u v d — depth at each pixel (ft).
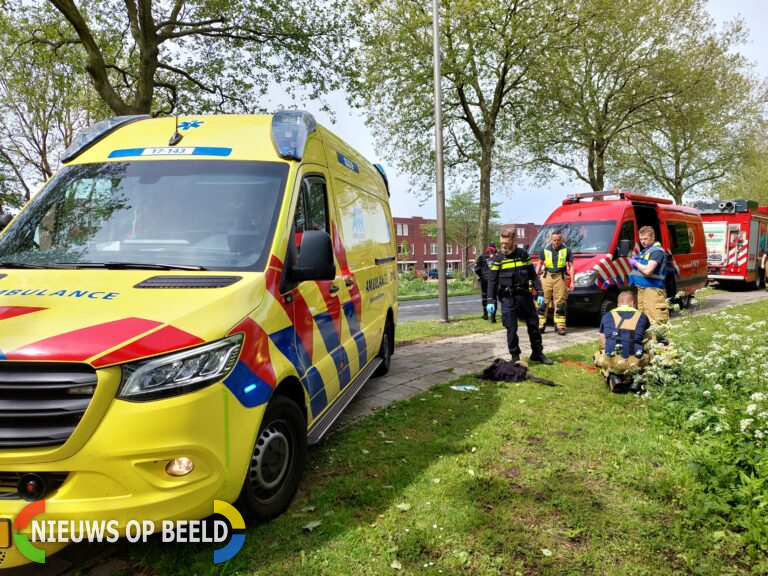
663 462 12.66
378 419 16.21
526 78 74.28
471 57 65.21
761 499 9.91
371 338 18.75
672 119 83.76
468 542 9.39
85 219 11.09
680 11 77.56
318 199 13.50
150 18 45.88
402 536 9.53
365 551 9.10
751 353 16.90
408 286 97.30
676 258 40.60
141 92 45.60
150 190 11.34
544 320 33.68
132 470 7.44
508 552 9.09
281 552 9.08
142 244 10.57
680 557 8.91
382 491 11.24
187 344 7.93
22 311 8.07
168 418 7.59
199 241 10.52
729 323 20.63
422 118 79.15
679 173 106.22
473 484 11.59
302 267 10.34
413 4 64.03
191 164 11.71
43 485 7.38
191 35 54.08
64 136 72.95
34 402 7.30
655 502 10.75
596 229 35.76
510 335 22.36
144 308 8.34
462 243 209.26
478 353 27.50
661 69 78.07
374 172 22.77
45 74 63.00
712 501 10.34
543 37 66.85
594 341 30.19
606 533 9.64
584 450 13.52
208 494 8.08
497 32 65.26
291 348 10.80
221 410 8.22
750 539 9.15
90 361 7.28
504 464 12.76
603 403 17.60
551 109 81.56
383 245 22.25
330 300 13.88
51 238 10.88
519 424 15.61
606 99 84.99
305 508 10.53
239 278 9.63
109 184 11.59
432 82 71.31
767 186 122.11
